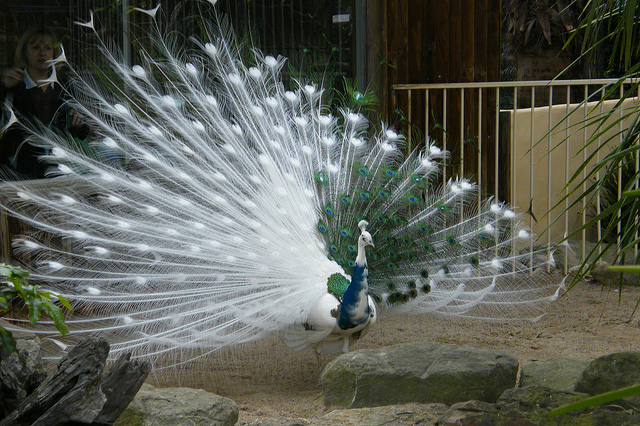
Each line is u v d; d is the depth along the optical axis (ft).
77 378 8.50
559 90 38.06
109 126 18.92
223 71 19.56
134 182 17.20
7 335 10.39
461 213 20.95
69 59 20.86
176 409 11.80
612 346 17.58
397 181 18.60
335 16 24.68
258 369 16.80
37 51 20.21
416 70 25.27
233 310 14.96
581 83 22.88
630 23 9.36
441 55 25.39
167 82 19.81
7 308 10.11
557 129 26.91
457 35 25.27
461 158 24.25
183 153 17.78
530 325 19.65
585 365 12.98
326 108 23.52
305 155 18.92
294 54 24.26
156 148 18.61
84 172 17.08
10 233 18.56
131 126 18.25
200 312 15.26
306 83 22.93
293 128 20.04
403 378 13.21
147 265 17.65
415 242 17.76
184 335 15.89
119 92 19.53
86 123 20.35
